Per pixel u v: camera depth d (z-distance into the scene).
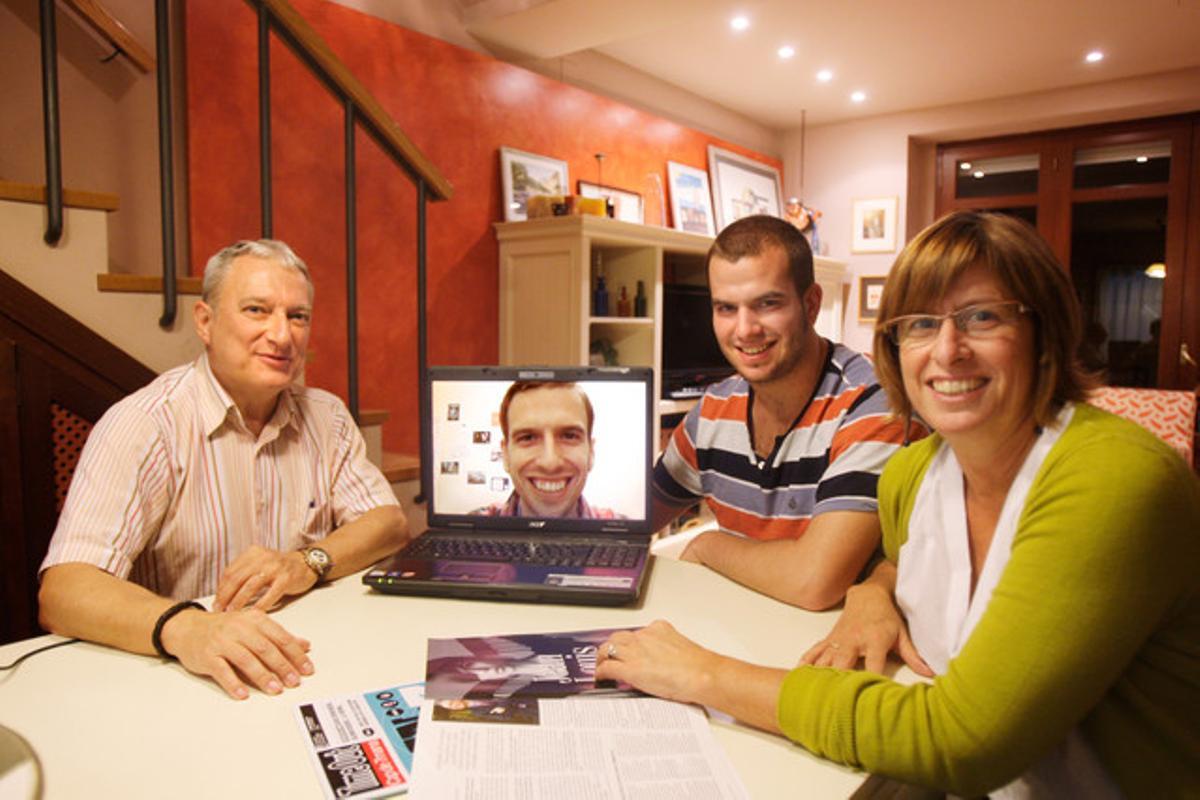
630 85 4.44
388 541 1.35
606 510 1.29
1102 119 5.04
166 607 0.95
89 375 1.66
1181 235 4.99
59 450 1.63
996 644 0.68
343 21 2.87
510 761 0.67
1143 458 0.70
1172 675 0.73
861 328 5.74
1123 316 5.23
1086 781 0.76
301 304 1.43
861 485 1.18
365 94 2.13
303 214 2.74
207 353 1.43
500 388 1.31
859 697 0.70
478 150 3.42
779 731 0.74
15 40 2.12
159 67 1.76
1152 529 0.67
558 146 3.83
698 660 0.80
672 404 3.83
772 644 0.95
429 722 0.73
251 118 2.57
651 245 3.67
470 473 1.31
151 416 1.31
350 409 2.21
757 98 5.09
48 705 0.79
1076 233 5.34
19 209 1.56
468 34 3.42
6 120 2.11
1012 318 0.79
